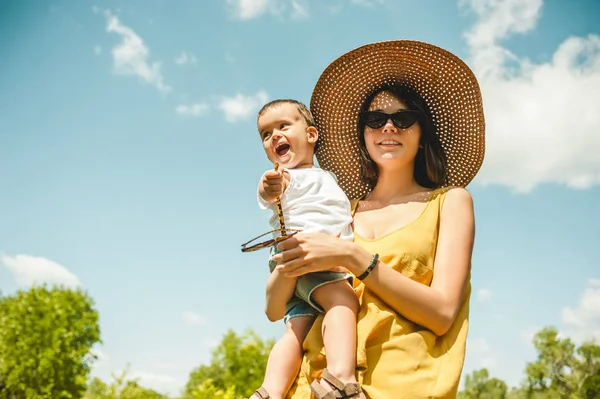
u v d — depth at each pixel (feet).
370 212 9.57
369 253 7.88
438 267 8.32
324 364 7.82
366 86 10.46
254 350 55.16
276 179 7.80
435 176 9.93
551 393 161.89
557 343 168.14
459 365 7.79
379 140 9.56
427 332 7.88
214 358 56.13
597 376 161.58
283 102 9.75
